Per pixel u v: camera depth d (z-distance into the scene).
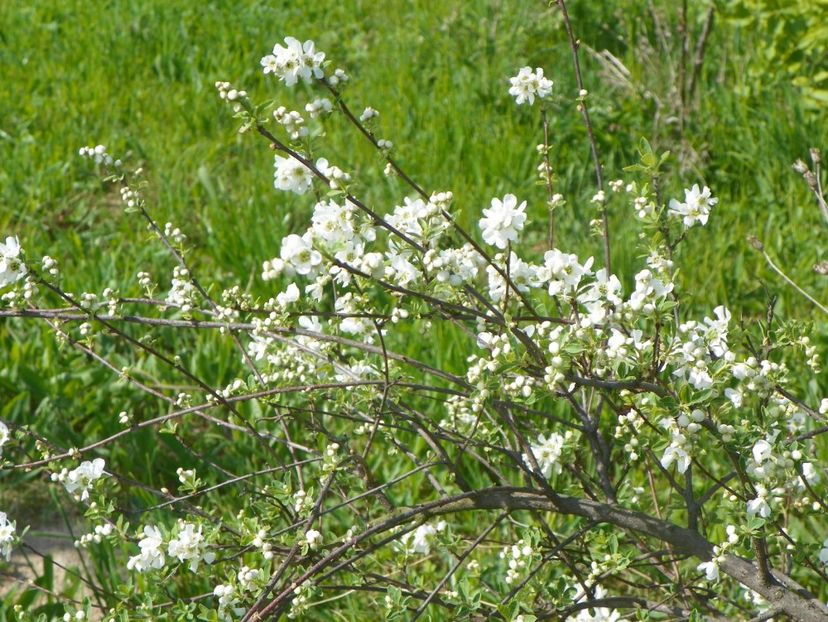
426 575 3.58
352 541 2.47
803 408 2.64
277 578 2.37
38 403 4.43
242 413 4.32
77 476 2.72
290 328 2.55
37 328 4.77
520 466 2.74
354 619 3.40
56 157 6.40
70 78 7.62
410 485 3.97
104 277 5.08
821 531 3.53
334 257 2.26
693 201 2.56
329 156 6.29
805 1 6.09
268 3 9.05
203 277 5.17
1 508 4.07
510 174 6.01
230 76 7.46
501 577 3.36
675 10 7.16
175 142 6.61
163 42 7.99
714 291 4.88
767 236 5.32
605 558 2.66
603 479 2.81
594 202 2.97
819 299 4.84
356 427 3.29
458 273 2.36
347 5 9.03
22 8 9.13
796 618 2.47
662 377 2.41
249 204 5.74
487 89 7.00
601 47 7.55
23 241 5.31
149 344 2.79
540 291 4.20
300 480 2.98
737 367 2.30
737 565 2.55
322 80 2.36
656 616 3.02
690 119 6.32
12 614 3.31
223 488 3.99
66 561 3.88
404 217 2.53
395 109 6.84
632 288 4.83
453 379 2.64
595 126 6.34
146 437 4.14
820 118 6.11
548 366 2.25
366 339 3.05
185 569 3.42
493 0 8.04
